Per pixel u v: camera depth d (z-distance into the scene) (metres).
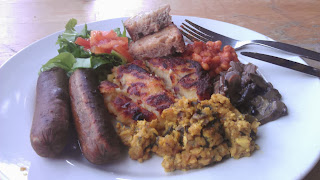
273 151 0.13
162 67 0.18
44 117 0.13
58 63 0.18
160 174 0.13
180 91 0.17
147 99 0.16
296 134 0.13
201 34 0.22
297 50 0.18
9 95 0.17
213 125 0.13
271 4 0.29
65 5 0.30
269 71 0.18
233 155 0.13
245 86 0.16
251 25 0.25
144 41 0.20
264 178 0.12
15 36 0.25
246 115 0.14
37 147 0.12
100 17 0.28
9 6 0.30
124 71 0.18
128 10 0.29
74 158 0.13
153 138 0.14
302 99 0.15
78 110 0.14
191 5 0.30
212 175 0.12
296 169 0.12
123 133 0.14
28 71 0.19
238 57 0.20
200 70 0.17
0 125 0.15
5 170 0.12
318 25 0.25
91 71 0.17
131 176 0.13
